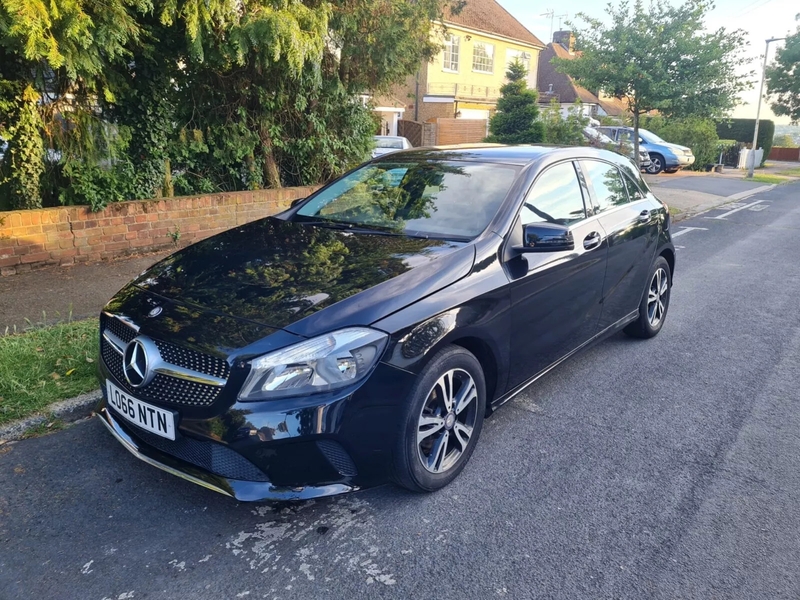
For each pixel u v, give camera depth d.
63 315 5.62
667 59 13.76
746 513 3.20
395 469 3.04
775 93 41.94
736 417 4.27
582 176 4.61
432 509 3.16
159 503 3.14
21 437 3.68
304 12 7.65
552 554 2.86
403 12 9.59
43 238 7.05
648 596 2.61
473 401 3.43
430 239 3.67
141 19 7.34
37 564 2.70
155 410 2.88
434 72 34.06
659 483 3.46
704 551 2.90
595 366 5.12
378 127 11.20
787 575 2.76
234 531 2.95
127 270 7.18
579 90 41.88
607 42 14.30
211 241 3.96
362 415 2.81
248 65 8.66
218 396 2.73
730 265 9.20
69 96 7.40
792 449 3.86
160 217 8.05
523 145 4.82
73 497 3.16
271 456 2.71
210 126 8.87
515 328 3.62
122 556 2.76
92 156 7.51
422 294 3.12
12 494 3.17
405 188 4.25
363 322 2.86
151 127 8.04
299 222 4.23
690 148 27.45
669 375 4.97
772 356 5.44
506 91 24.84
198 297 3.12
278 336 2.76
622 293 4.94
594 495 3.32
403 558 2.80
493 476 3.47
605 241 4.49
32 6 5.34
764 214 15.27
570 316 4.20
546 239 3.53
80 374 4.25
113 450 3.59
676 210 14.57
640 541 2.96
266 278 3.24
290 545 2.87
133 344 2.98
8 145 7.01
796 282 8.18
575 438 3.93
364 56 9.68
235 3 7.27
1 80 6.62
